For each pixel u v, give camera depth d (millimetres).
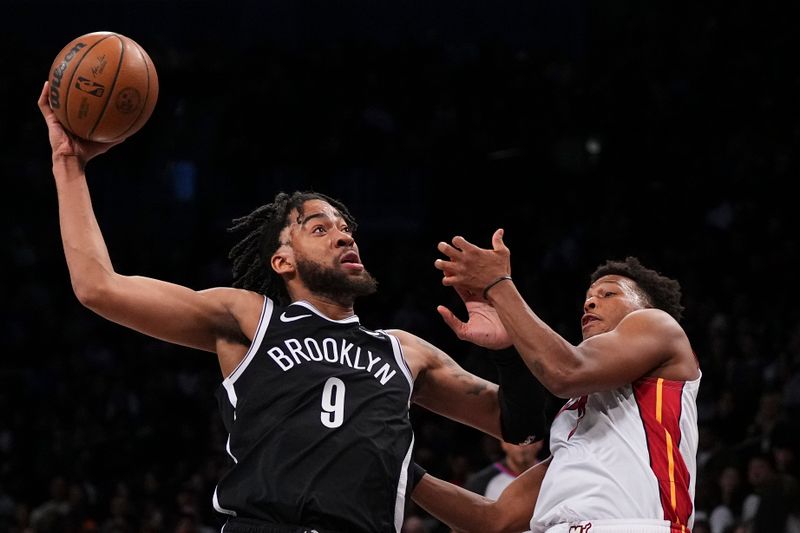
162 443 12516
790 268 12344
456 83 16219
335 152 15938
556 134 15383
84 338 14961
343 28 17828
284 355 3787
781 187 13711
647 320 3842
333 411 3684
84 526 10680
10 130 16875
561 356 3586
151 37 17719
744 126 14977
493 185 15281
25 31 17797
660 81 15820
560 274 13602
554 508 3732
